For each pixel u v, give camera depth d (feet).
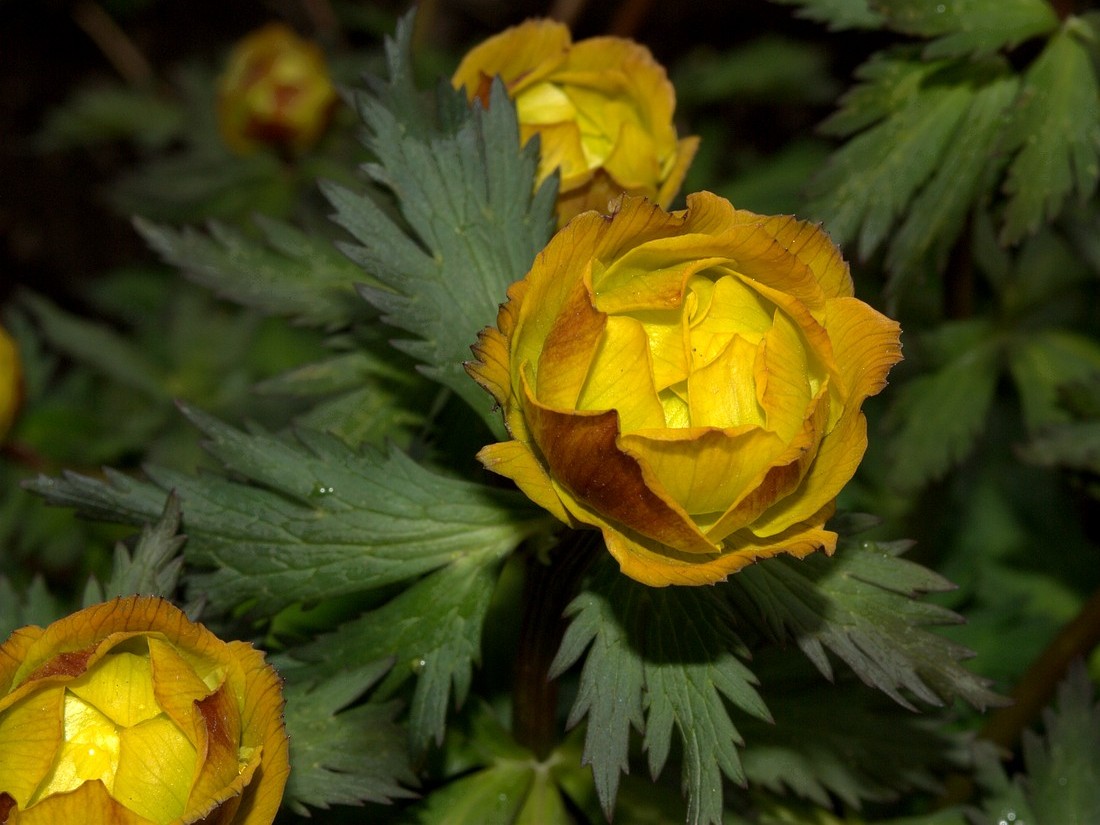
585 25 2.33
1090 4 1.40
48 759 0.90
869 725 1.13
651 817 1.10
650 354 0.92
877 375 0.93
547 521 1.04
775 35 2.26
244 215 1.69
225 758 0.90
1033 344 1.40
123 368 1.69
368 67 1.84
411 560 1.03
